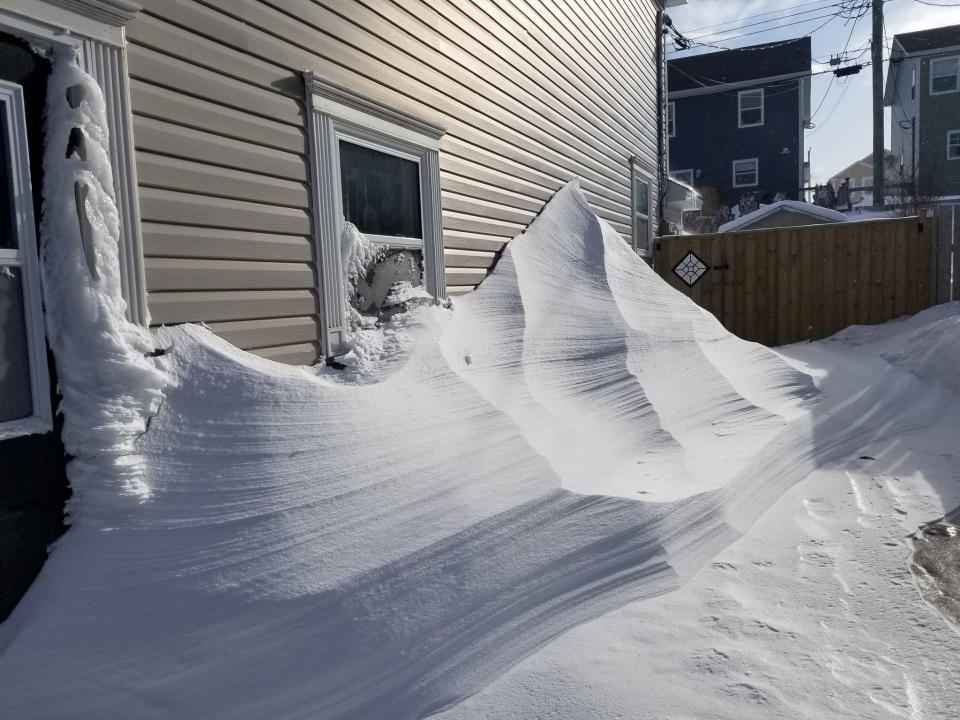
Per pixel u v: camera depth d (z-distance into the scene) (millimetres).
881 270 11422
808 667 2791
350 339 4707
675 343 6828
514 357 5547
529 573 3252
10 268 2725
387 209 5332
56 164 2854
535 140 7988
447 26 6125
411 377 4391
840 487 5039
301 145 4367
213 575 2711
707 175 32781
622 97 11703
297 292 4297
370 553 3016
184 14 3539
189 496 2928
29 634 2461
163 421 3088
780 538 4145
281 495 3070
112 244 3004
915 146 31094
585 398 5582
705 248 12438
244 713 2436
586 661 2830
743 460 4844
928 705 2543
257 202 4012
